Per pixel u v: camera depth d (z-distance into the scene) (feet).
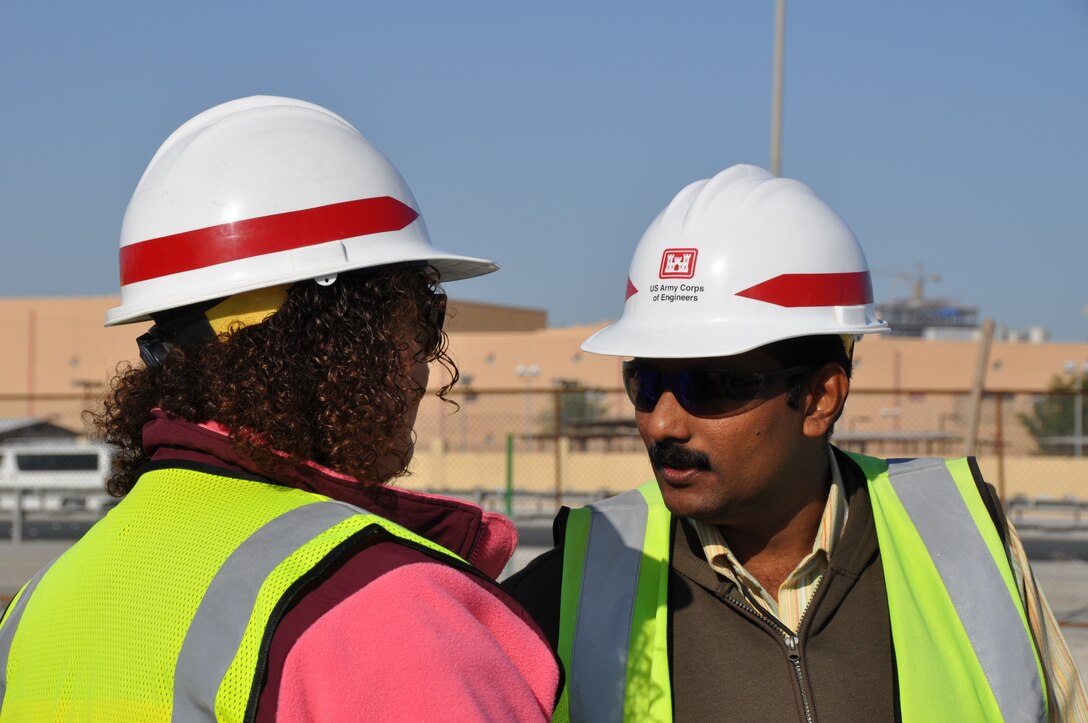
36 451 82.69
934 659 6.70
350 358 5.13
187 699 4.35
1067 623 29.12
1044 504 53.42
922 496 7.39
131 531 4.85
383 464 5.42
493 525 5.74
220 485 4.89
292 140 5.40
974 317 343.46
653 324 7.19
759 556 7.25
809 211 7.38
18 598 5.16
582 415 155.84
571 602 7.09
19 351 172.65
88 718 4.50
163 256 5.30
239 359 5.02
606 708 6.77
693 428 6.86
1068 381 147.33
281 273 5.16
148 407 5.38
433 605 4.56
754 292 7.09
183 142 5.60
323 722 4.27
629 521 7.36
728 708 6.75
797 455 7.05
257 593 4.40
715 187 7.44
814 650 6.84
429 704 4.30
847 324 7.26
